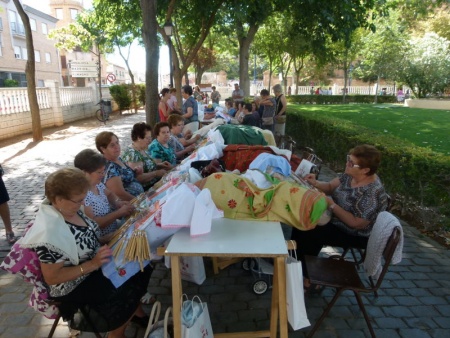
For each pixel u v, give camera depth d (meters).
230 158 3.85
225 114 9.55
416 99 25.67
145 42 6.48
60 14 46.75
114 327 2.26
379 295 3.32
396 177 5.12
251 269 3.41
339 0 11.91
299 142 10.59
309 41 15.58
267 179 2.68
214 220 2.47
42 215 2.04
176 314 2.14
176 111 8.57
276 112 9.91
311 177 3.57
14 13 32.94
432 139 10.43
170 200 2.23
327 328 2.87
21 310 3.08
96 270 2.31
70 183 2.01
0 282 3.50
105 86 22.48
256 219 2.47
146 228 2.30
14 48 33.16
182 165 3.73
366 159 2.91
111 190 3.26
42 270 2.03
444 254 4.10
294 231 3.33
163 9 12.67
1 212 4.20
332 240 3.20
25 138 11.60
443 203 4.43
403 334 2.80
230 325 2.90
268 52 27.44
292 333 2.80
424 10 18.03
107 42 23.67
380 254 2.54
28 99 11.80
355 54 29.55
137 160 4.15
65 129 14.06
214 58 27.89
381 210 2.97
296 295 2.12
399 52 26.27
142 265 2.23
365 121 15.26
